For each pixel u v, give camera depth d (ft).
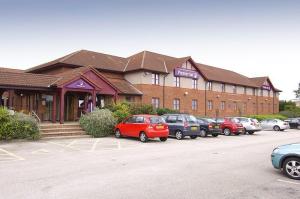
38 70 93.71
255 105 154.71
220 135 72.38
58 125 59.57
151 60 103.14
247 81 152.35
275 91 174.50
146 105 72.08
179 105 106.83
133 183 22.89
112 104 70.95
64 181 23.26
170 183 23.04
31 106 78.07
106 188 21.45
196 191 21.04
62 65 84.02
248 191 21.30
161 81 100.27
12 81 60.75
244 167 29.81
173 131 59.31
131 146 45.70
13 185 22.02
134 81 96.68
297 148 25.91
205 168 28.94
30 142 48.44
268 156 37.01
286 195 20.44
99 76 73.20
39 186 21.80
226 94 131.95
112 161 32.14
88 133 58.95
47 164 30.17
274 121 98.27
